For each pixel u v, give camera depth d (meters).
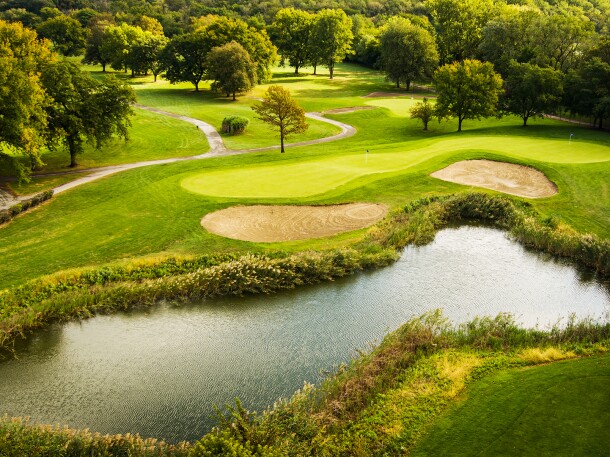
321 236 35.25
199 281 28.73
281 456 14.45
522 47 92.00
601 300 28.27
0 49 44.78
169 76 112.88
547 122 78.56
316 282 30.19
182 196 41.88
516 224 37.38
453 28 117.56
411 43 110.56
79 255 32.69
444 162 49.91
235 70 101.00
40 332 24.92
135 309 27.17
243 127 76.69
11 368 21.98
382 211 39.59
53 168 56.16
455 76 73.44
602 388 18.70
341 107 94.94
